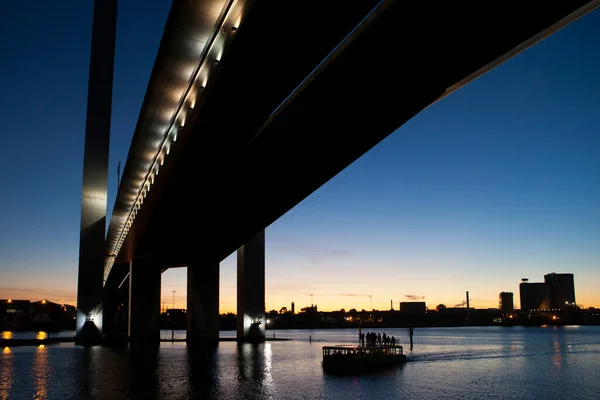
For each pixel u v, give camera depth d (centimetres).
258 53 2541
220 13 2566
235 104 3045
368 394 3019
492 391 3338
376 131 3056
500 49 2164
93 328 6894
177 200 4750
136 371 4006
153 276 7562
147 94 3578
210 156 3766
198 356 5466
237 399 2742
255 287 8062
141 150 4675
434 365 5003
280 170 3769
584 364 5422
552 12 1883
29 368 4216
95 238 6869
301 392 3028
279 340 10281
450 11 1959
